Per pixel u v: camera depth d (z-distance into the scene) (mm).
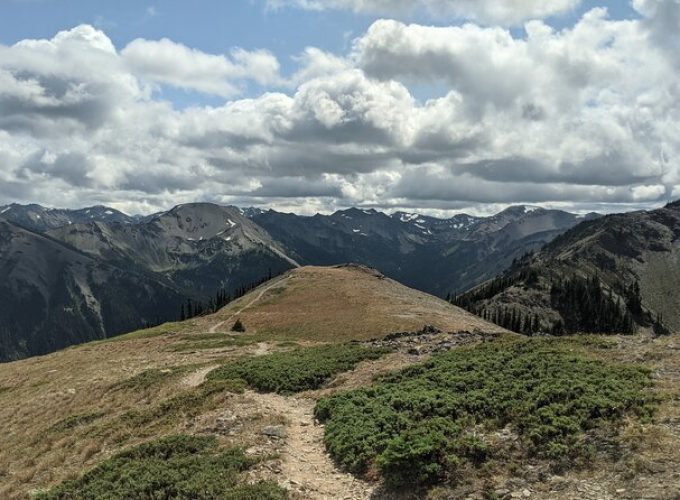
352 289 120625
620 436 16297
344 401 25359
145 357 61156
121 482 19328
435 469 16438
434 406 21594
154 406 31703
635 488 13727
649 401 18484
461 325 89000
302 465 19594
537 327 189750
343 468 18891
